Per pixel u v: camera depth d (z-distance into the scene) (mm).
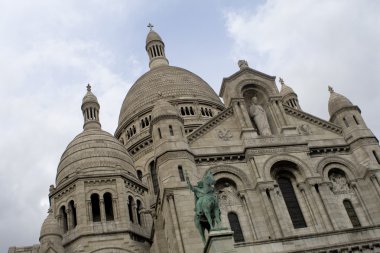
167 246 45094
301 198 44250
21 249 52188
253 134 46938
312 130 49312
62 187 54938
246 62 53344
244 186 44094
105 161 57188
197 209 35531
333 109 50719
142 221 55531
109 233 51000
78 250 49281
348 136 48438
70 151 59375
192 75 82500
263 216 42469
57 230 48625
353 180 46031
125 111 78688
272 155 45500
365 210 44312
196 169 44031
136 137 71875
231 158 45656
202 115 73625
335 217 42469
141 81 82438
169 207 40969
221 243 32875
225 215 42656
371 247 35656
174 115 46750
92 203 54281
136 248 51406
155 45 94062
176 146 44312
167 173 42844
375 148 47094
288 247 35344
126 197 54438
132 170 59250
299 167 45250
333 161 46969
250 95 51781
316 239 36000
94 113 68375
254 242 35281
